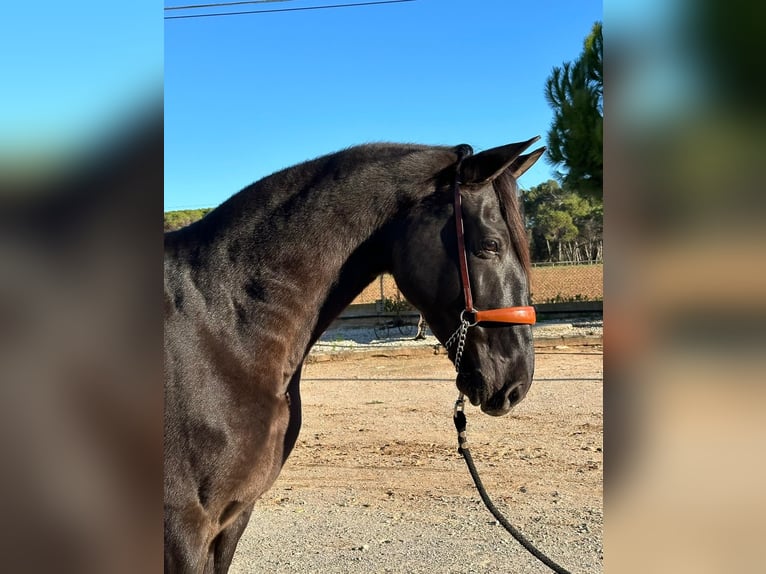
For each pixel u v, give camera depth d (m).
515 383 2.04
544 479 4.74
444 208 2.10
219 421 1.90
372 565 3.47
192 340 1.94
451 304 2.06
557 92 9.88
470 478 4.82
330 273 2.12
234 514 2.02
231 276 2.04
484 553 3.58
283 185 2.19
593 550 3.56
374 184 2.16
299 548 3.71
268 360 2.01
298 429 2.20
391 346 11.16
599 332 11.30
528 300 2.12
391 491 4.59
